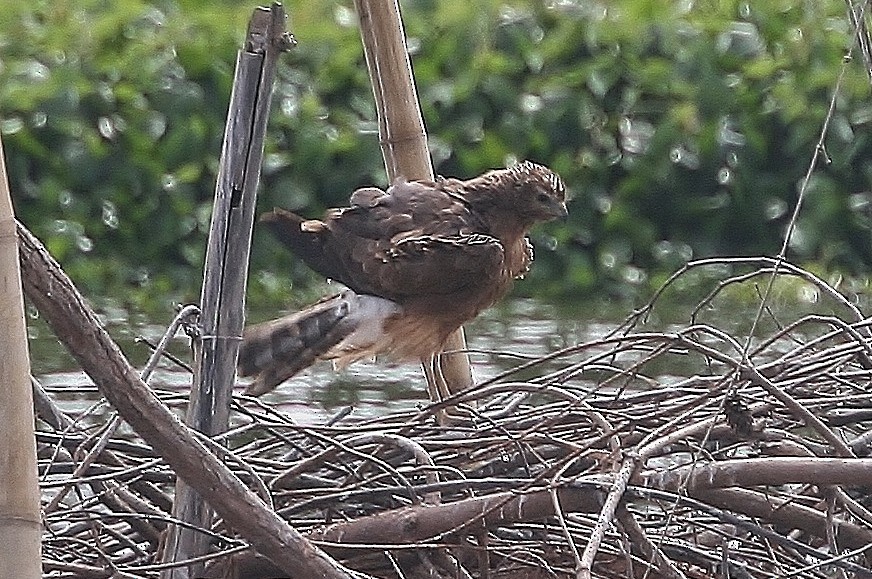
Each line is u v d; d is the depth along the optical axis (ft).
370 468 27.81
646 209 72.69
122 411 19.83
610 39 77.92
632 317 29.53
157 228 70.64
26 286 19.08
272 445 28.91
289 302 64.75
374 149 72.69
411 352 37.47
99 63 77.10
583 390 32.83
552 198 39.34
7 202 18.83
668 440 25.36
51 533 26.16
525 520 25.38
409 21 80.07
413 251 36.86
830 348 31.50
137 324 58.18
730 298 60.85
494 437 27.99
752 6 80.02
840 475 24.76
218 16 81.46
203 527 25.53
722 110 74.38
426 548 24.76
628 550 24.98
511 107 75.00
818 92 73.56
